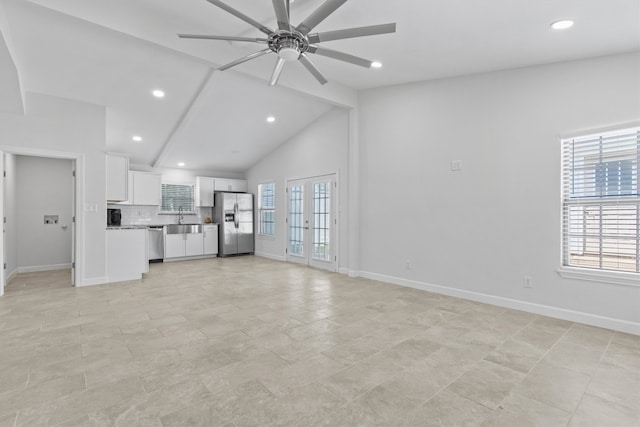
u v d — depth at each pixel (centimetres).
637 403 191
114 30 290
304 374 223
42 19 297
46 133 442
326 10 206
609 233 314
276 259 748
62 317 338
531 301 357
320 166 619
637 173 298
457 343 275
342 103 509
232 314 349
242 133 639
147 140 614
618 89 303
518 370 230
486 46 316
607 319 310
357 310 363
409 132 468
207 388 205
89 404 187
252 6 279
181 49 329
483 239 393
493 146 383
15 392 199
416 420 175
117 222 674
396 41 315
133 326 312
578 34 276
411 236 467
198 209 824
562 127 334
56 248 616
